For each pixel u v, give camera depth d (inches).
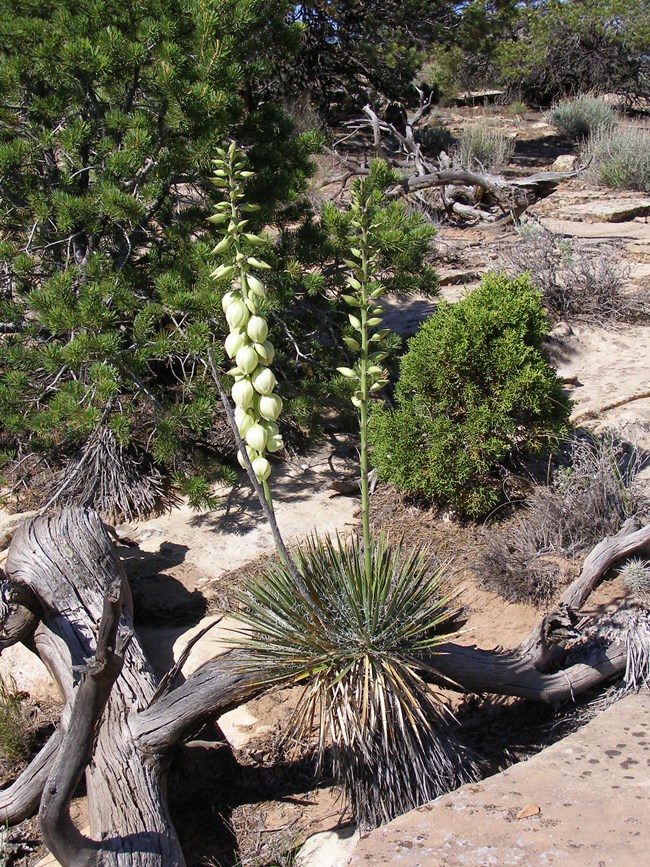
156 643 180.4
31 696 179.5
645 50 793.6
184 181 249.4
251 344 113.7
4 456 233.9
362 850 112.5
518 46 818.2
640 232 449.1
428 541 202.8
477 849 110.3
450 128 727.7
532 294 219.1
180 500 233.9
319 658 128.0
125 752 140.4
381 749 128.3
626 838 109.7
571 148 696.4
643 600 159.6
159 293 227.6
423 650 136.7
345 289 258.7
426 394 212.8
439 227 451.2
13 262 225.0
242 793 150.8
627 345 307.1
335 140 592.4
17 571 168.7
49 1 243.3
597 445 211.0
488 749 145.9
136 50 227.0
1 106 241.1
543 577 177.0
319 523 218.1
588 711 148.2
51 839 122.5
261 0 255.1
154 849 129.3
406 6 617.6
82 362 220.8
